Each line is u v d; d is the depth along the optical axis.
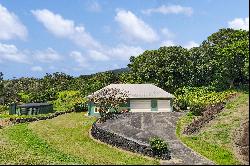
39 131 62.50
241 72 72.00
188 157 41.94
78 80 132.62
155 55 102.06
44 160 43.12
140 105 73.19
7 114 87.06
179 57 98.75
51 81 138.38
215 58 95.88
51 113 84.88
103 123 60.97
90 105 75.06
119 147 49.00
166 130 54.28
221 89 82.31
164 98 73.50
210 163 39.28
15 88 127.62
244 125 48.22
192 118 60.62
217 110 56.97
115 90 70.94
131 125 58.22
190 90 90.31
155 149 43.28
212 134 48.81
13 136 59.47
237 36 80.88
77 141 53.94
